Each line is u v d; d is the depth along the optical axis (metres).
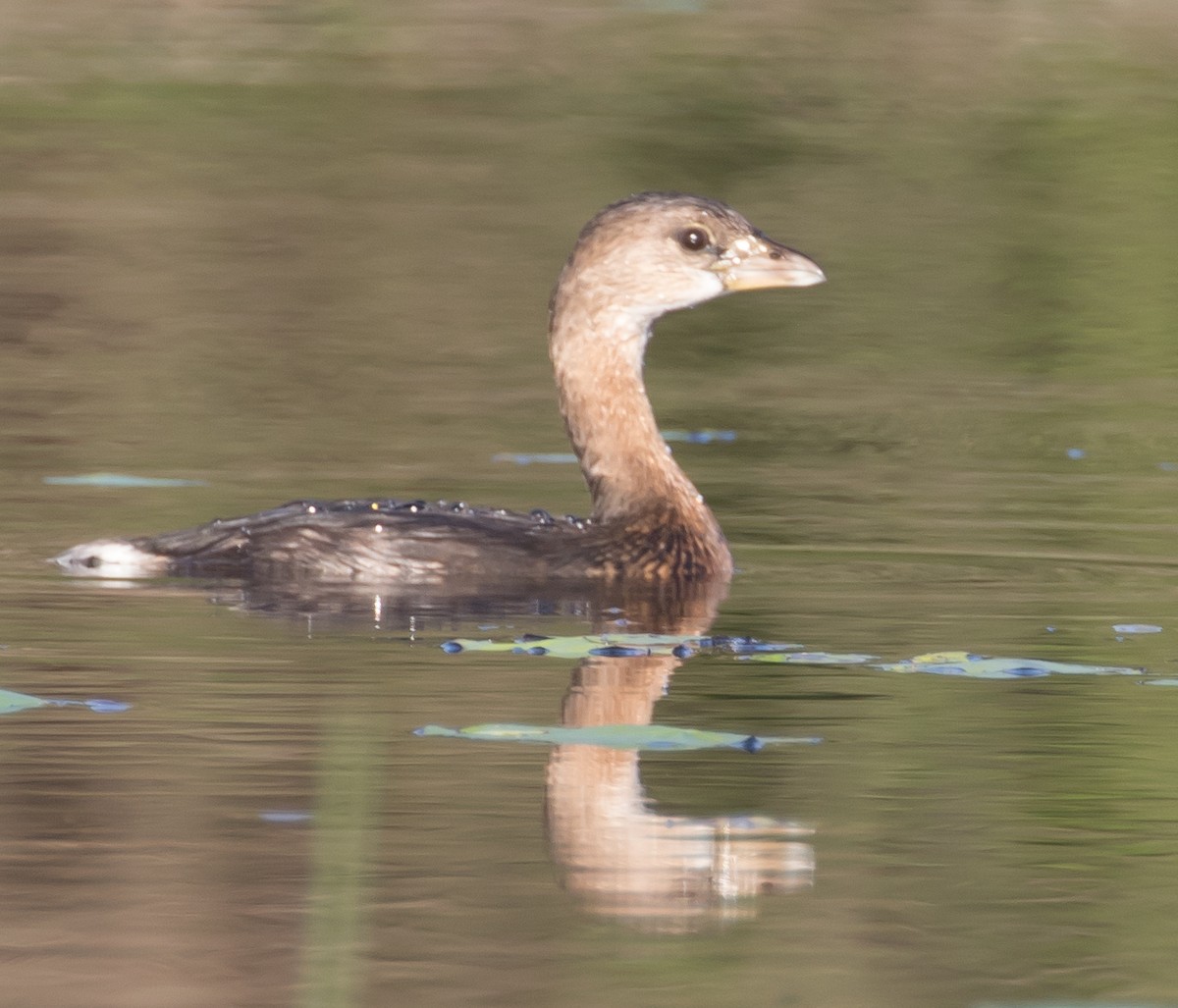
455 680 10.24
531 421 19.70
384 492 16.09
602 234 13.96
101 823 7.87
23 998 6.18
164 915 6.92
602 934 6.84
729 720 9.57
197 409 19.78
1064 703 9.98
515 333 24.41
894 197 32.81
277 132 36.84
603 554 13.09
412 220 30.56
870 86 41.53
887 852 7.74
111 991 6.23
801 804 8.30
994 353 24.03
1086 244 29.91
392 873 7.39
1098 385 22.36
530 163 34.69
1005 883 7.41
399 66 42.34
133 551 12.98
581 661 10.78
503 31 45.50
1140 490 16.98
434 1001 6.23
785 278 14.03
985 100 40.53
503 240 29.38
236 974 6.41
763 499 16.48
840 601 12.57
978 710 9.83
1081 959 6.68
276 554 12.85
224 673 10.32
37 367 21.73
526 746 9.05
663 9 47.47
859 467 17.94
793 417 20.41
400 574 12.70
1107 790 8.52
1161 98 40.88
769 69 42.75
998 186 33.91
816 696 10.09
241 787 8.38
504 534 13.16
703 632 11.55
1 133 35.88
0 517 14.71
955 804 8.33
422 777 8.54
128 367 21.84
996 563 13.90
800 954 6.69
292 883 7.25
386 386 21.31
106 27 44.12
